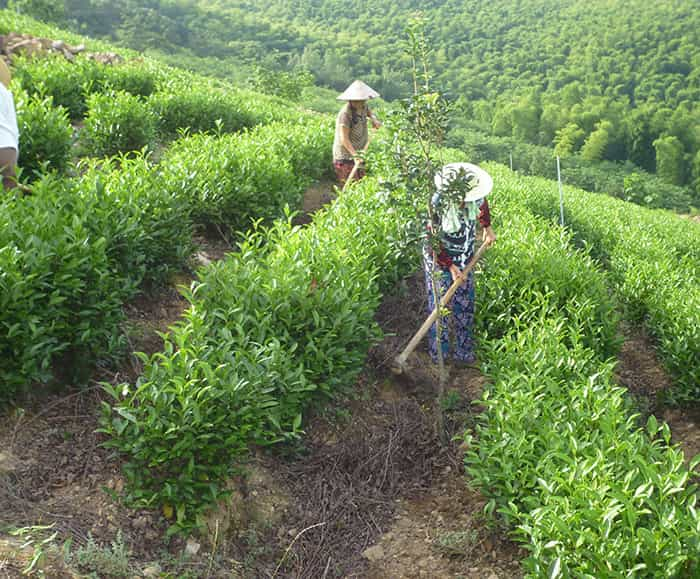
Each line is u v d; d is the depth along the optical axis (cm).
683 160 8138
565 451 359
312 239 550
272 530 390
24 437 382
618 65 12194
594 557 287
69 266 407
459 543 386
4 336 374
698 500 446
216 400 367
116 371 451
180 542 353
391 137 480
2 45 1430
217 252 693
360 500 427
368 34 14275
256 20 13888
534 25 14912
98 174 555
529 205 1259
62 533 324
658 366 704
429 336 599
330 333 448
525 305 588
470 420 512
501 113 10006
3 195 467
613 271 973
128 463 360
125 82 1248
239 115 1244
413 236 485
